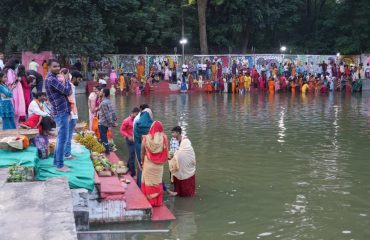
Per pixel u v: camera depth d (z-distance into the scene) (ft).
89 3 99.55
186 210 26.25
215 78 114.93
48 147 28.09
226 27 128.77
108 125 35.83
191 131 51.31
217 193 29.45
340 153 40.47
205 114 65.98
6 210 17.95
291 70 117.60
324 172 34.19
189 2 119.03
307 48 138.00
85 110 70.08
